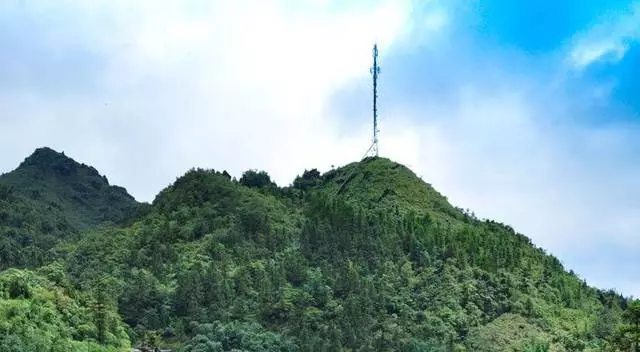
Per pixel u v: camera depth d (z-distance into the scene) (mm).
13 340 136750
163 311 193375
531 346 179500
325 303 198125
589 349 186750
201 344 170875
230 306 196375
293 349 173500
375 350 177500
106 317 163250
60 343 144125
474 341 188875
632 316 128125
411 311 198500
